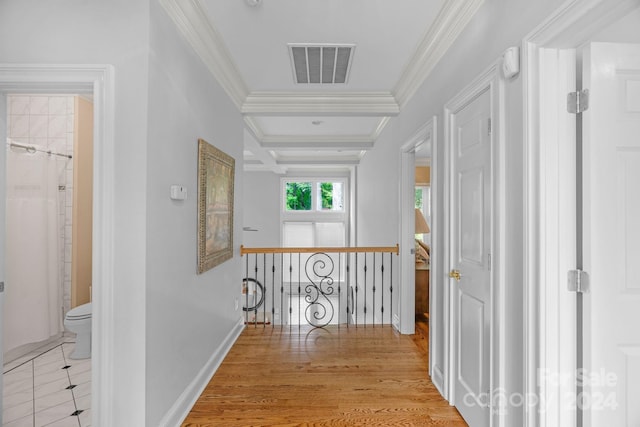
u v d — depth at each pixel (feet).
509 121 5.03
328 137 17.40
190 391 7.23
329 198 28.25
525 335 4.57
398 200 12.14
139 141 5.43
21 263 9.58
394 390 7.91
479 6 5.94
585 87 4.18
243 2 6.73
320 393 7.75
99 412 5.38
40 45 5.48
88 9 5.51
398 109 11.79
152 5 5.57
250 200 27.53
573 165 4.38
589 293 4.14
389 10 6.98
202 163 7.75
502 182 5.17
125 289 5.42
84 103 11.89
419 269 14.20
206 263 8.08
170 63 6.30
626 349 4.14
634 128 4.16
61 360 9.46
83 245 11.78
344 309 27.17
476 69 6.06
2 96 5.82
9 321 9.32
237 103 11.18
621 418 4.12
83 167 11.82
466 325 6.63
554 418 4.36
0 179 5.82
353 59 9.11
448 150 7.28
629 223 4.16
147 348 5.48
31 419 6.72
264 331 12.01
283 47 8.49
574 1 3.68
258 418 6.82
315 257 27.45
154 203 5.71
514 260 4.94
